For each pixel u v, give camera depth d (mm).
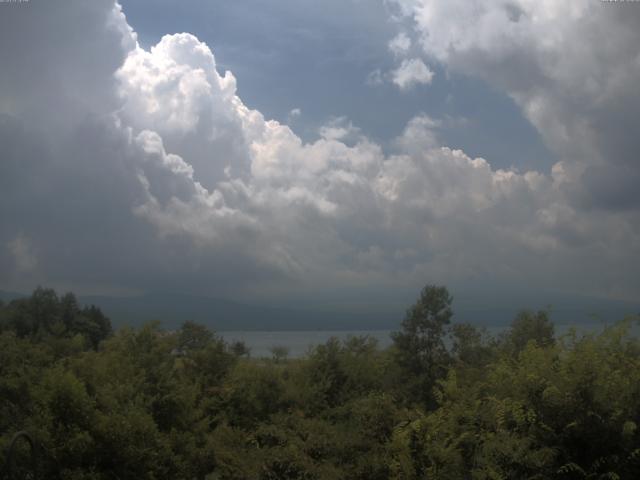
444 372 17344
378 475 10422
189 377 18094
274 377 17734
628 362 8133
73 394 11078
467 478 8305
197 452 13297
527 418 7875
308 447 11539
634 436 7453
